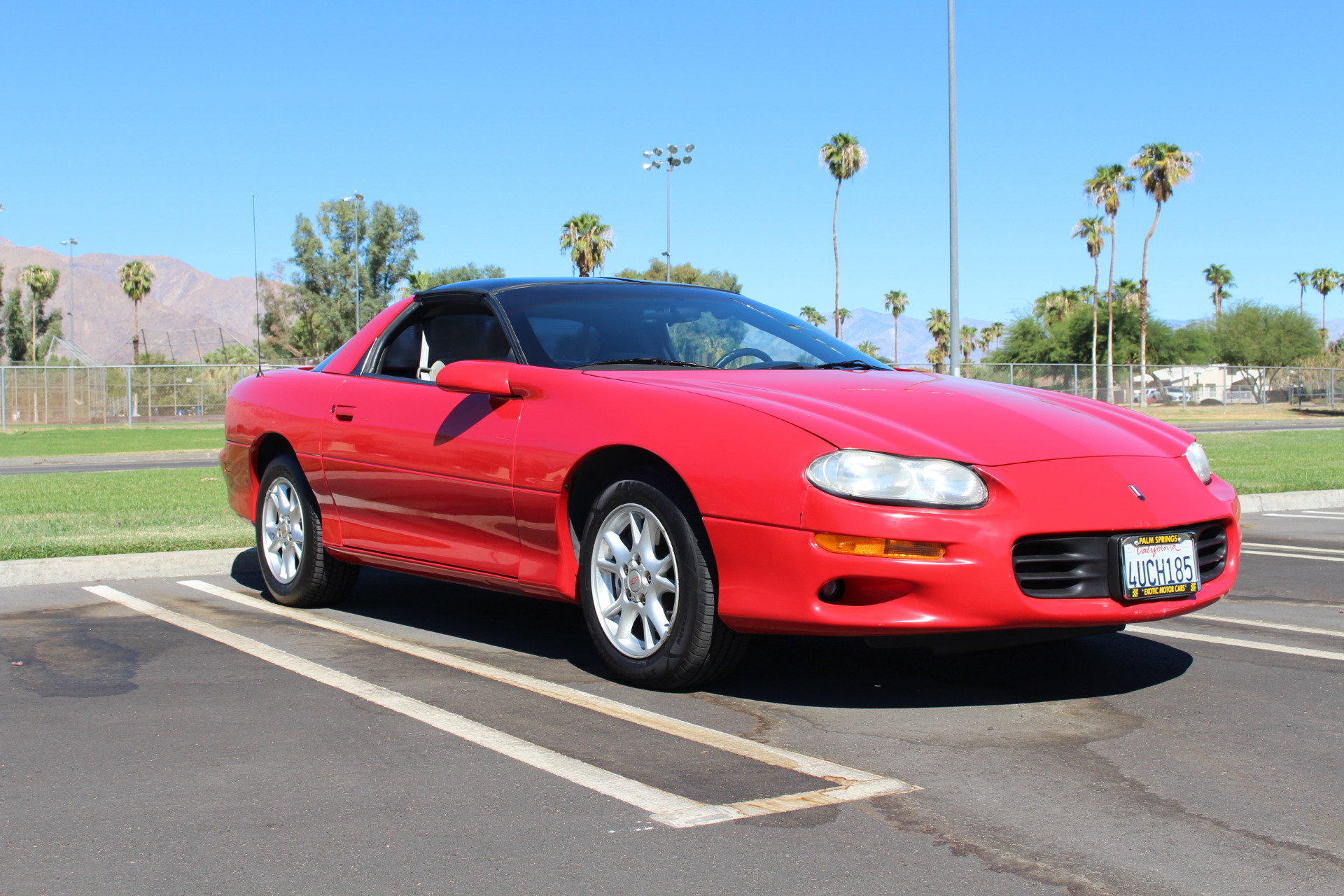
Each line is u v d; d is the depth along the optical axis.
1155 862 2.26
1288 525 8.75
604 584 3.77
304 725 3.23
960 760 2.91
